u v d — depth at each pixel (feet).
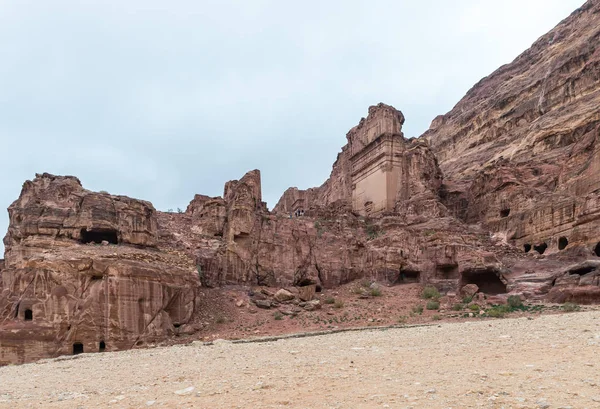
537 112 262.88
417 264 146.72
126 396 36.96
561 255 127.85
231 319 111.55
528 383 31.91
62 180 112.06
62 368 62.03
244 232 133.80
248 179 143.64
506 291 124.26
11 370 65.00
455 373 37.32
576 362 38.32
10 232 109.19
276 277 136.26
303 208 278.05
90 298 91.56
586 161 148.66
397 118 204.23
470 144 314.55
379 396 31.07
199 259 124.06
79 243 105.19
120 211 111.86
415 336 67.82
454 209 204.54
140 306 95.30
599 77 225.76
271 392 34.78
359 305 122.83
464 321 96.73
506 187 173.58
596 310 90.79
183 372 48.57
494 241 157.99
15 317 91.30
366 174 209.77
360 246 149.28
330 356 52.75
